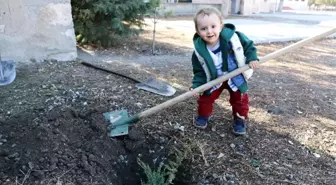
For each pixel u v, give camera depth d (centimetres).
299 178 250
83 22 586
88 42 617
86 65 475
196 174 258
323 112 351
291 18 1361
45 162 241
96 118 298
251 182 246
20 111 309
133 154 283
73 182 232
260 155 275
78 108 323
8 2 446
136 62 517
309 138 299
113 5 558
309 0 3247
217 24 264
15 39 462
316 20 1278
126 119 301
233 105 298
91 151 262
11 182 224
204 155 274
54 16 479
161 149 285
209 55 276
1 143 256
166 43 684
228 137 298
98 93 364
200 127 307
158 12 641
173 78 438
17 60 471
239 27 949
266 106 358
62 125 279
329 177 251
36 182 226
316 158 273
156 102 352
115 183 252
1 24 450
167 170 268
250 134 303
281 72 494
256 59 279
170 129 304
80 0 565
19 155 244
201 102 299
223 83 295
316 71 508
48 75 422
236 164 264
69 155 251
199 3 1454
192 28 922
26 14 460
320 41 770
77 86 382
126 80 413
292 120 329
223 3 1441
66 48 500
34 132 266
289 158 272
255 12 1686
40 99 340
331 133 308
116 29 595
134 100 353
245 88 288
